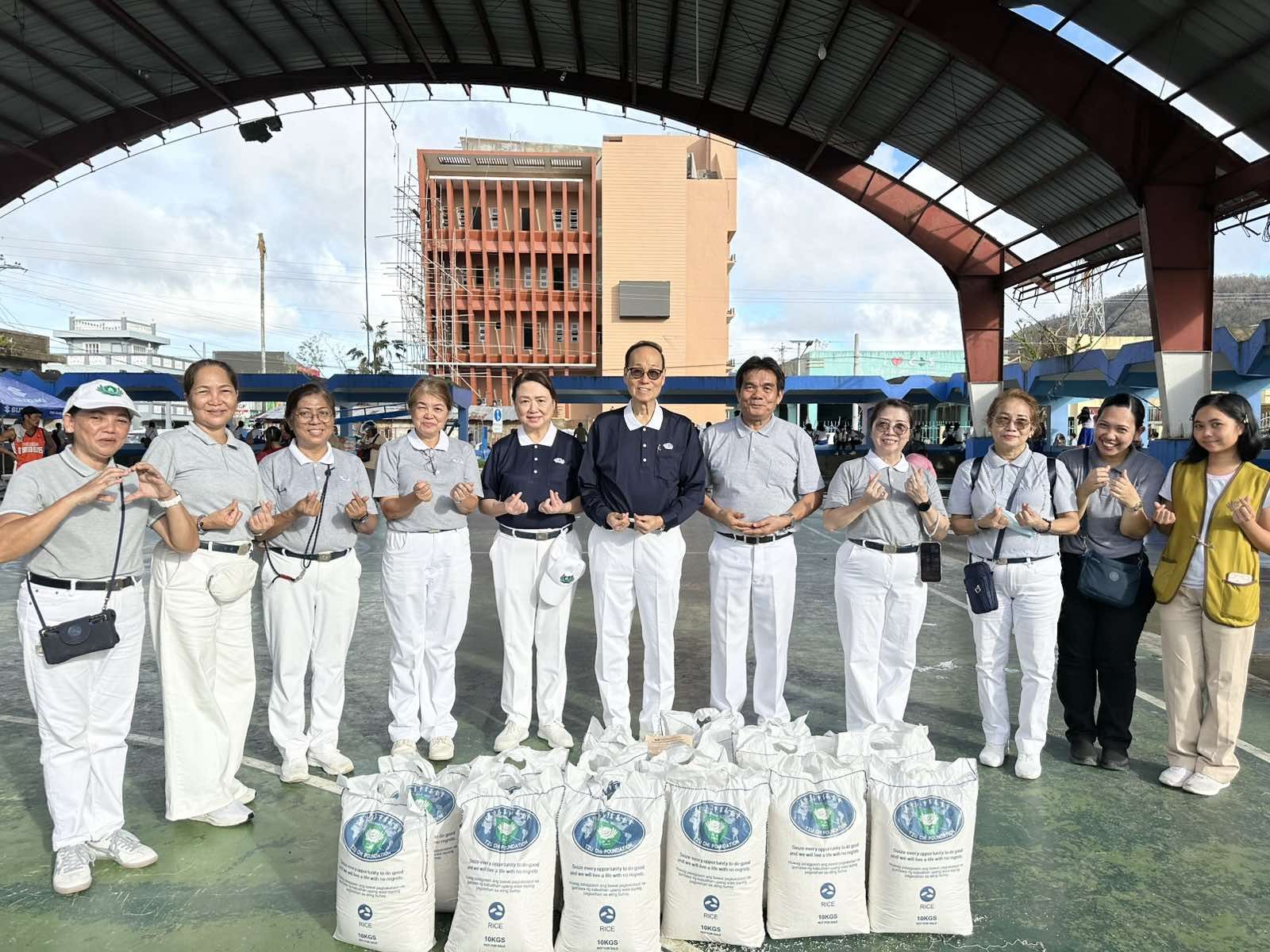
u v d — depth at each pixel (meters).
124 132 15.69
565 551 3.45
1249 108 9.74
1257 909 2.40
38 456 11.67
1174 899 2.45
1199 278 10.66
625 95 16.39
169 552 2.80
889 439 3.28
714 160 39.06
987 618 3.35
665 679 3.47
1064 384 19.86
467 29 14.82
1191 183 10.54
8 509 2.39
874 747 2.56
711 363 35.47
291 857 2.70
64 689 2.50
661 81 16.00
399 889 2.16
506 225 36.09
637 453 3.35
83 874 2.49
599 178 35.78
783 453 3.41
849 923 2.24
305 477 3.22
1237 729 3.12
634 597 3.51
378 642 5.47
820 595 7.11
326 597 3.26
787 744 2.55
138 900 2.44
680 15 13.11
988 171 14.68
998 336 17.36
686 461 3.39
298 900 2.45
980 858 2.69
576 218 36.12
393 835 2.18
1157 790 3.21
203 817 2.95
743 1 12.17
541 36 14.94
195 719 2.85
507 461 3.51
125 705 2.68
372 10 14.08
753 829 2.20
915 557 3.35
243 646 3.00
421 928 2.18
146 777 3.33
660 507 3.34
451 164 35.22
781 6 11.97
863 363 43.91
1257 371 12.38
